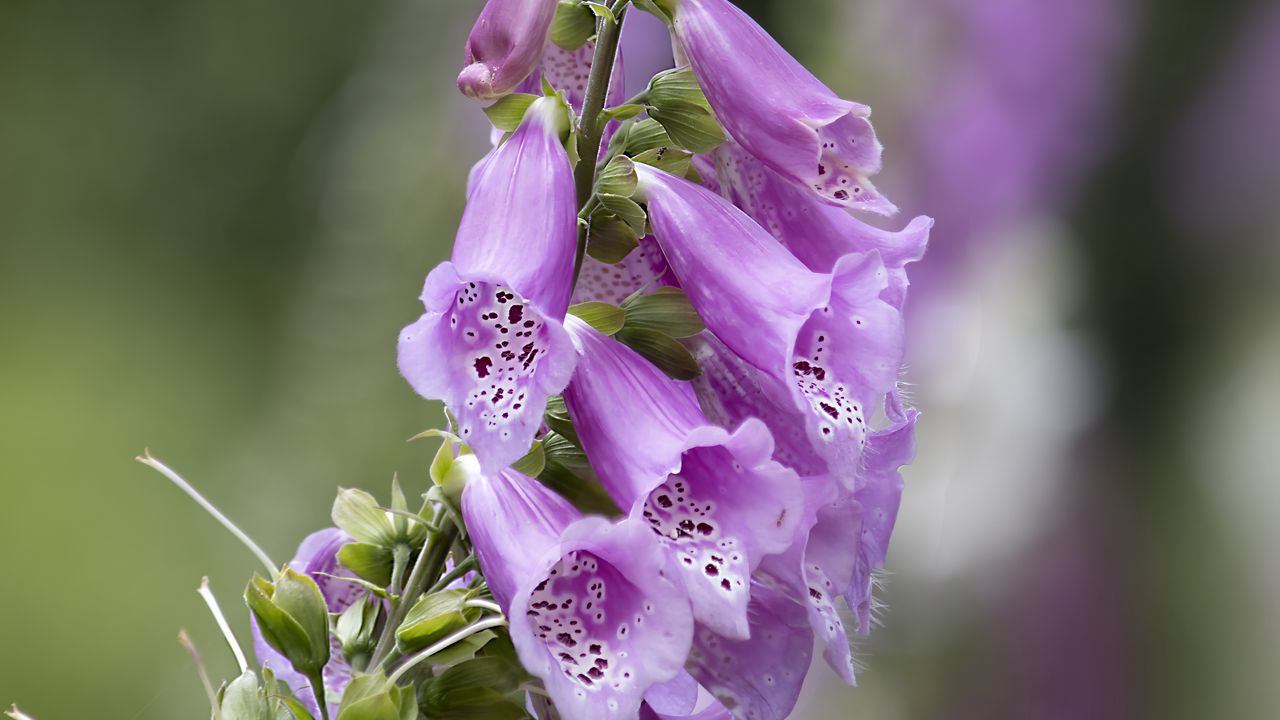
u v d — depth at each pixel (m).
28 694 2.04
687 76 0.58
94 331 2.94
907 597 1.34
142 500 2.45
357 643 0.58
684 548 0.55
